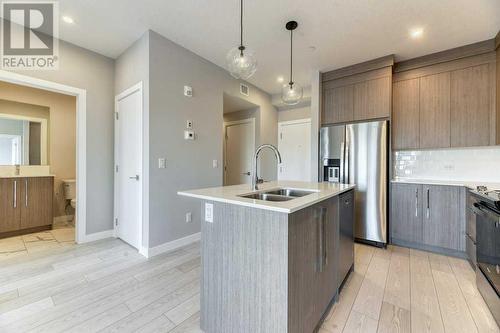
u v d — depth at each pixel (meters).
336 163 3.45
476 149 3.06
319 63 3.41
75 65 2.97
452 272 2.34
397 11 2.26
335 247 1.86
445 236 2.77
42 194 3.61
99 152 3.22
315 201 1.39
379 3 2.15
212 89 3.44
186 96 3.04
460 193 2.68
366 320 1.63
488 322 1.61
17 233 3.39
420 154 3.41
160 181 2.75
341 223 2.00
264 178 4.77
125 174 3.11
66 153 4.20
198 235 3.22
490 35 2.64
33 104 3.86
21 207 3.41
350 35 2.69
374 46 2.92
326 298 1.69
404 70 3.26
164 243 2.79
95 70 3.16
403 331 1.52
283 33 2.67
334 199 1.86
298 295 1.31
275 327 1.23
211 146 3.41
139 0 2.14
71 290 1.96
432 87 3.07
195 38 2.81
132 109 2.95
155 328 1.54
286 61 3.36
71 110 4.26
